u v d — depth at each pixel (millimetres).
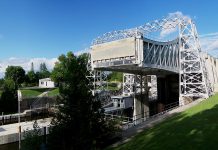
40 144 23766
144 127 29797
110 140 24141
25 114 69250
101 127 22125
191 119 29031
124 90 88438
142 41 50812
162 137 22266
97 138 21609
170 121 30734
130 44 51344
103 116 22375
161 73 75125
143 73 71125
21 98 75438
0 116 63406
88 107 21016
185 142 19344
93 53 59250
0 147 43250
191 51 62469
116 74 160750
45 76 172750
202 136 20453
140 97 74188
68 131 20547
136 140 23453
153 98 91250
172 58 67062
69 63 21953
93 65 59281
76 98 20906
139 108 73125
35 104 78938
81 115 20531
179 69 66438
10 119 65188
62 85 21594
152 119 34625
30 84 145375
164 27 62250
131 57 51469
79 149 20375
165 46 62938
